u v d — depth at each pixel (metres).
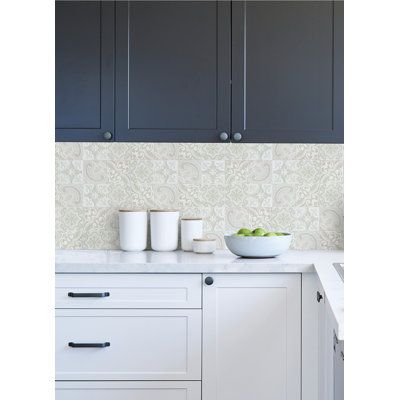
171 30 3.28
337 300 2.00
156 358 2.85
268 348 2.85
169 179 3.43
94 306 2.85
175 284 2.85
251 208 3.43
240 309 2.85
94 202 3.44
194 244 3.21
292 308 2.84
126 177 3.43
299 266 2.81
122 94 3.29
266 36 3.29
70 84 3.29
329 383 2.45
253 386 2.85
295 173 3.43
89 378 2.85
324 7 3.29
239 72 3.28
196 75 3.29
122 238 3.32
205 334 2.84
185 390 2.85
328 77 3.29
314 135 3.30
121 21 3.28
